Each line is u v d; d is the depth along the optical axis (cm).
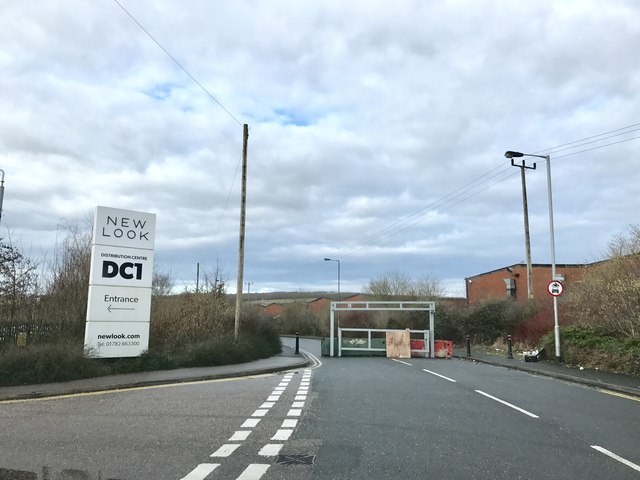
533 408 1162
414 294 5478
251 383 1662
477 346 3850
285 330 7675
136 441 834
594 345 2066
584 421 1016
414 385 1570
